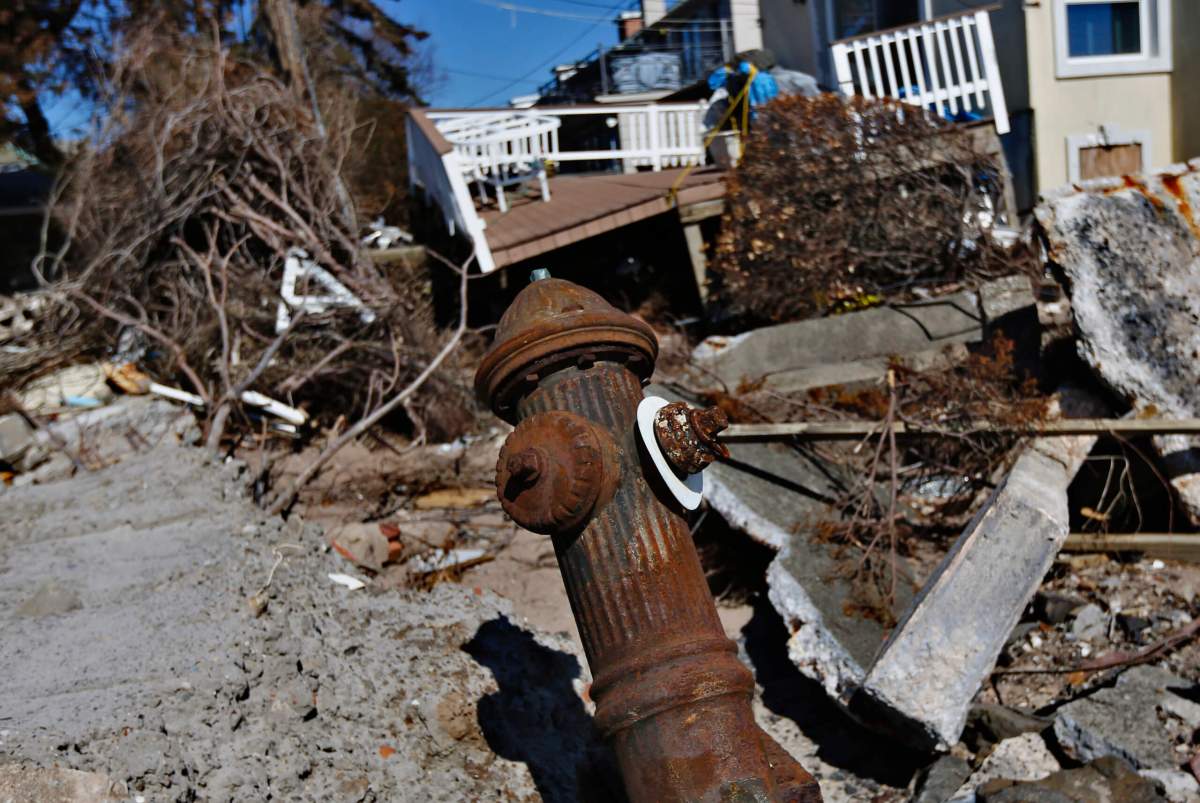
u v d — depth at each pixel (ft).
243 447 29.35
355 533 21.98
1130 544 19.60
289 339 30.94
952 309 27.04
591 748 14.29
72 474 25.54
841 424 20.63
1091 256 21.83
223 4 46.60
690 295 36.04
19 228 62.64
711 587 21.85
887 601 17.92
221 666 12.36
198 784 10.27
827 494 21.17
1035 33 44.39
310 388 31.58
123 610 14.78
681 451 9.84
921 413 21.62
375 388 30.89
